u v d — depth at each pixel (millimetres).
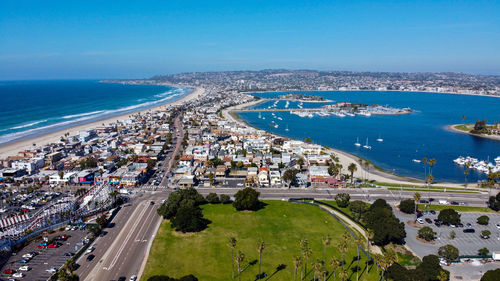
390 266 138875
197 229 183000
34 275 137875
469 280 142625
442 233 187875
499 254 158125
